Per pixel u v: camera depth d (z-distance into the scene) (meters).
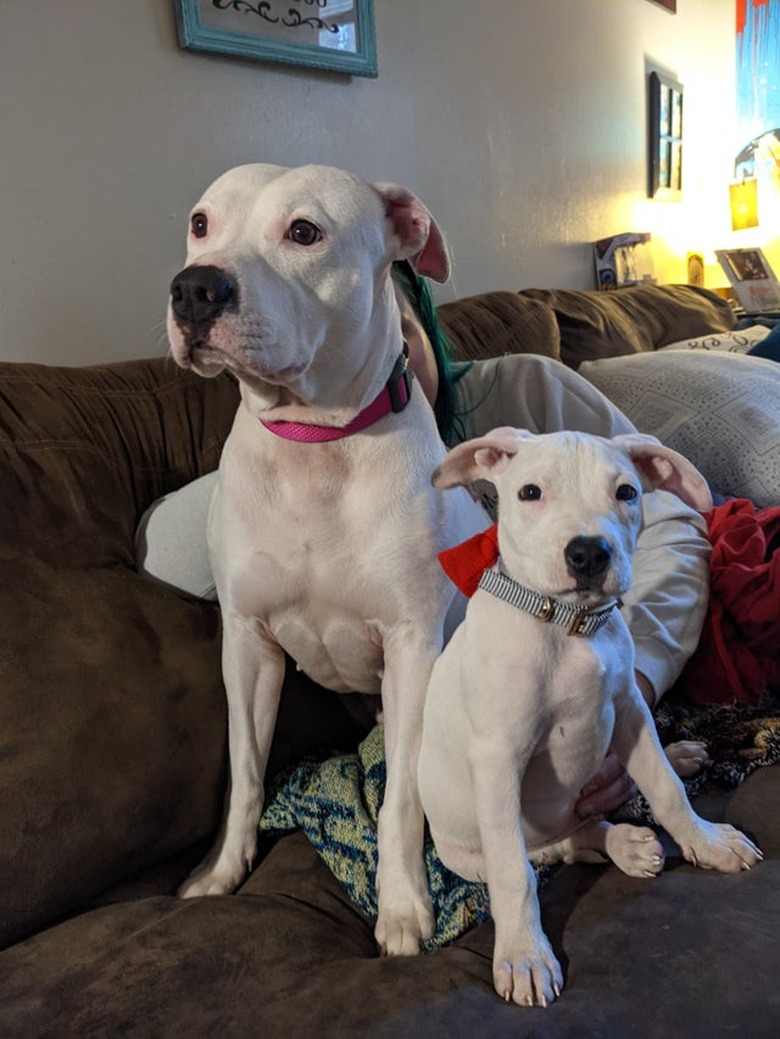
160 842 1.10
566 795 0.96
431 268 1.22
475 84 2.59
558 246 3.06
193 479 1.43
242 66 1.90
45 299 1.62
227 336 0.94
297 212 1.02
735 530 1.43
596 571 0.79
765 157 3.98
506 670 0.86
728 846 0.94
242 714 1.18
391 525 1.12
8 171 1.54
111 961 0.90
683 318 2.87
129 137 1.71
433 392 1.42
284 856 1.16
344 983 0.86
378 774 1.20
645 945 0.84
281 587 1.14
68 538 1.21
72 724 1.07
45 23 1.57
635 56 3.42
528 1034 0.76
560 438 0.88
